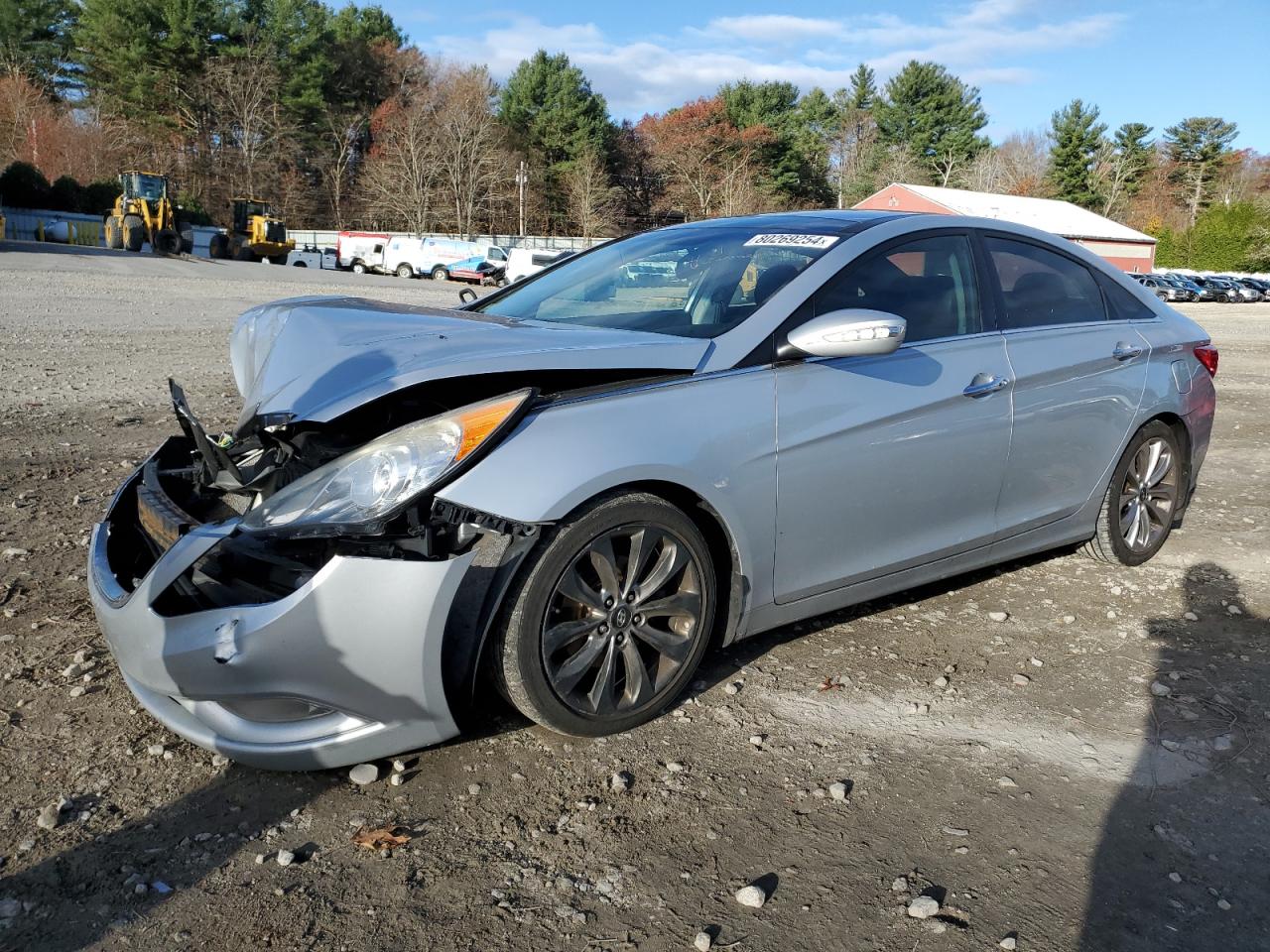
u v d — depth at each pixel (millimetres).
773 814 2516
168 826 2379
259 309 3588
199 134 69500
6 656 3209
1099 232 60375
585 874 2264
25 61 67938
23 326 12789
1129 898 2242
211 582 2441
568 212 77438
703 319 3182
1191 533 5133
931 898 2188
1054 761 2824
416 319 3166
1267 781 2746
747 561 2979
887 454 3260
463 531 2480
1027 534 3912
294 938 2033
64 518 4668
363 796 2523
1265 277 67812
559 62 79062
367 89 78438
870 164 89188
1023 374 3688
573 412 2639
